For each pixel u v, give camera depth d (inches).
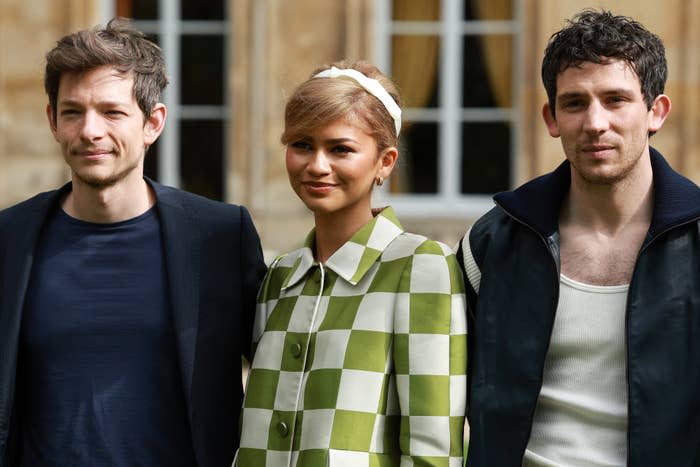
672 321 274.1
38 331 312.5
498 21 904.3
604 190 287.6
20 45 874.1
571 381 283.3
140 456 308.5
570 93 283.4
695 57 832.3
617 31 281.4
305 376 293.9
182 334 312.0
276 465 292.0
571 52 282.4
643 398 272.5
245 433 301.0
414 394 282.8
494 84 907.4
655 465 270.2
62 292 315.6
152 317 314.5
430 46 906.1
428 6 905.5
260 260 333.1
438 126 910.4
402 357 285.6
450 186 906.1
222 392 319.6
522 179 866.1
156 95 319.9
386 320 289.0
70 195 327.6
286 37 863.7
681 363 272.1
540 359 282.7
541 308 285.4
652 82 284.4
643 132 283.6
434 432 281.0
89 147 308.2
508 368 286.0
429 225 879.7
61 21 874.8
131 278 317.1
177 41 909.8
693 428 270.7
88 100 308.5
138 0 907.4
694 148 836.6
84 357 311.6
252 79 866.8
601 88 280.1
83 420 307.9
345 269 296.8
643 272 278.1
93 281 316.8
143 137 318.3
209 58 909.8
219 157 911.7
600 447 279.3
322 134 291.7
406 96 908.6
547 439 283.7
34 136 875.4
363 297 293.0
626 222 288.2
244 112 868.6
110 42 311.7
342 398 284.7
